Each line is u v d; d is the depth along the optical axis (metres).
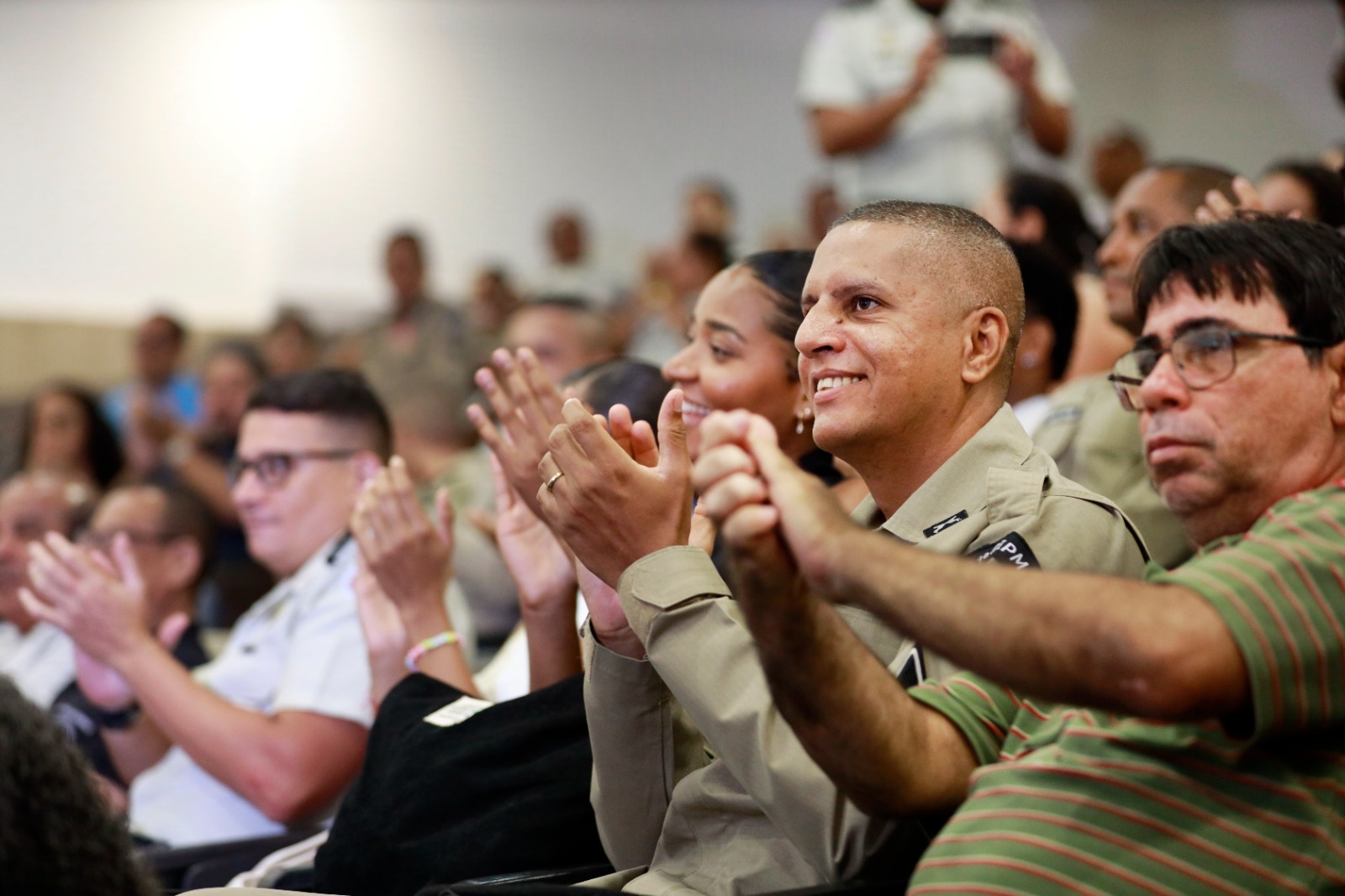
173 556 5.82
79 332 16.12
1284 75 15.41
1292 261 2.37
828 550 2.07
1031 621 1.99
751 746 2.54
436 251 17.30
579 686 3.44
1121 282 4.77
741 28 17.45
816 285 2.97
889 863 2.56
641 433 2.98
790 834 2.55
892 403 2.88
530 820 3.27
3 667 5.88
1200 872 2.21
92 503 6.34
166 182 16.70
